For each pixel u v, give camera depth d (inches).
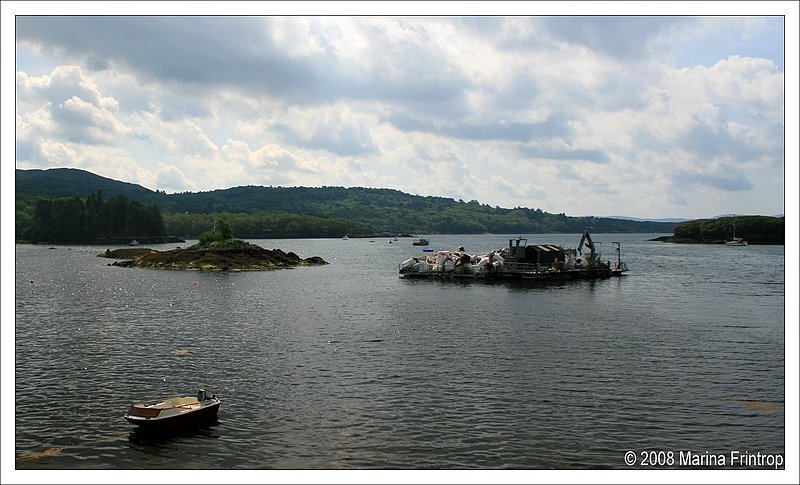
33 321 2475.4
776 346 1990.7
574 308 2883.9
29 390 1510.8
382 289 3801.7
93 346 1987.0
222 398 1444.4
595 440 1211.2
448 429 1256.2
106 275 4722.0
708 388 1530.5
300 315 2662.4
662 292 3580.2
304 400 1428.4
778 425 1291.8
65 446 1174.3
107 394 1481.3
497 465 1098.7
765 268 5561.0
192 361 1786.4
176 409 1264.8
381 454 1139.3
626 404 1409.9
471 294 3501.5
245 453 1141.7
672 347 1973.4
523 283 4143.7
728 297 3334.2
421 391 1496.1
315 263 6314.0
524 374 1646.2
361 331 2258.9
